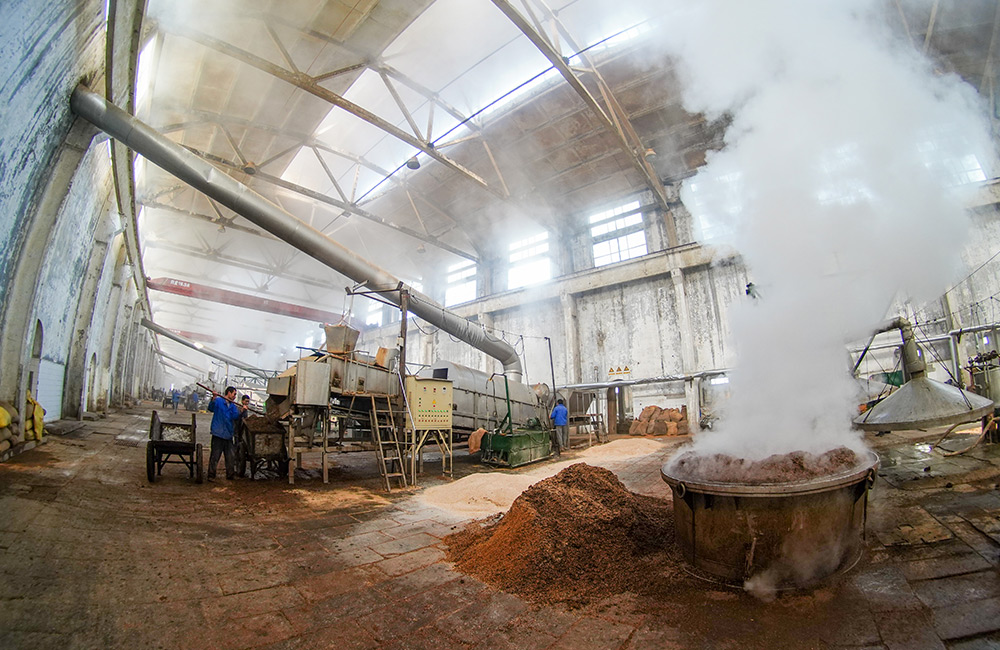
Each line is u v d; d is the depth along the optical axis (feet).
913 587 11.21
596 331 76.84
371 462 40.52
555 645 9.78
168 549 15.14
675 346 68.18
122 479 24.49
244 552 15.56
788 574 11.72
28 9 16.81
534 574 13.07
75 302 40.75
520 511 15.57
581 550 14.16
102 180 37.88
